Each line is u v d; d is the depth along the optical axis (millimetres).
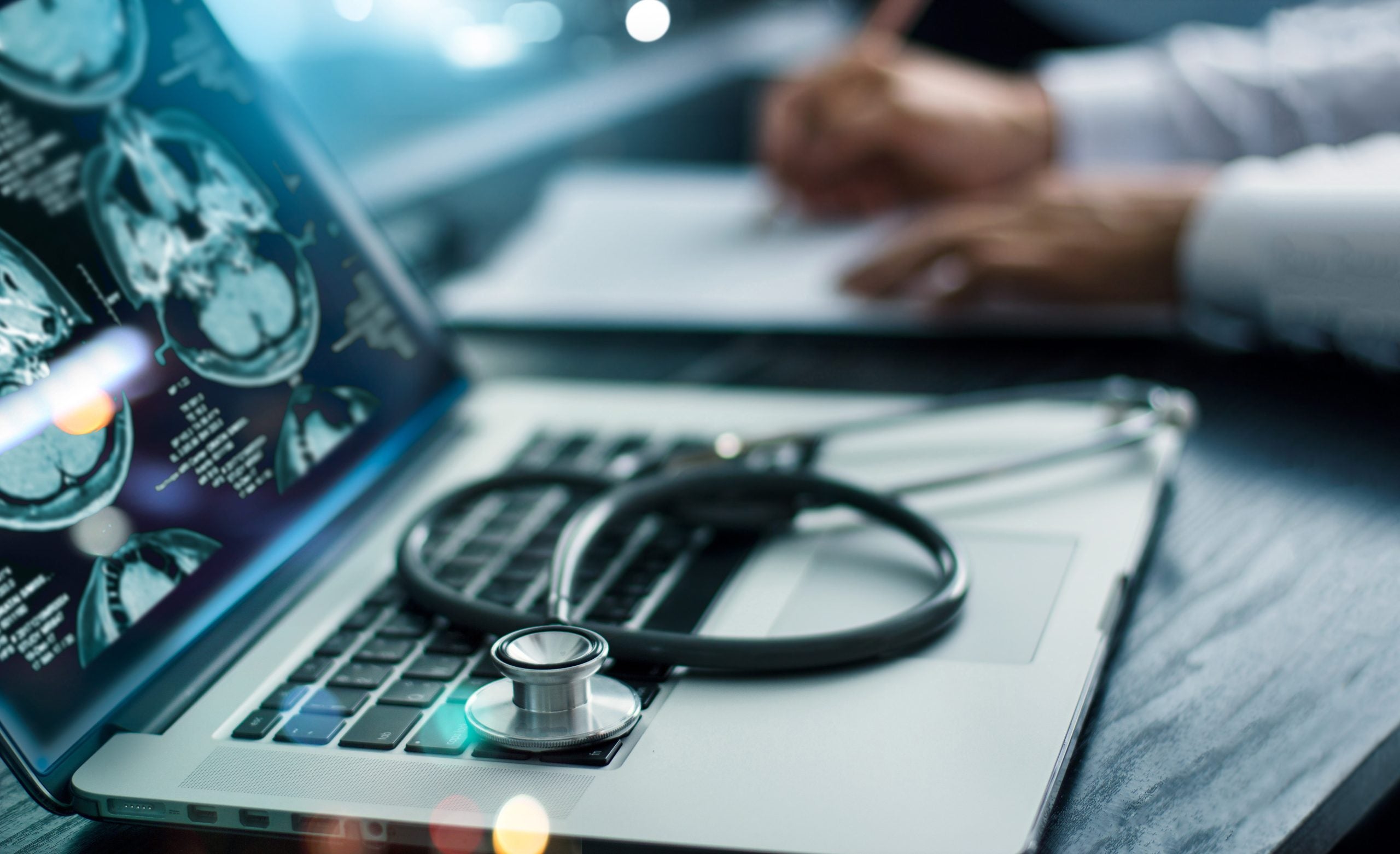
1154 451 608
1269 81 1214
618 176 1319
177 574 471
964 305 896
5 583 409
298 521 539
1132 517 532
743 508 537
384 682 434
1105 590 470
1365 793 385
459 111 1346
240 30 1142
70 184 493
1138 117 1250
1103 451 605
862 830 337
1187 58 1276
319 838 368
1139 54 1453
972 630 445
